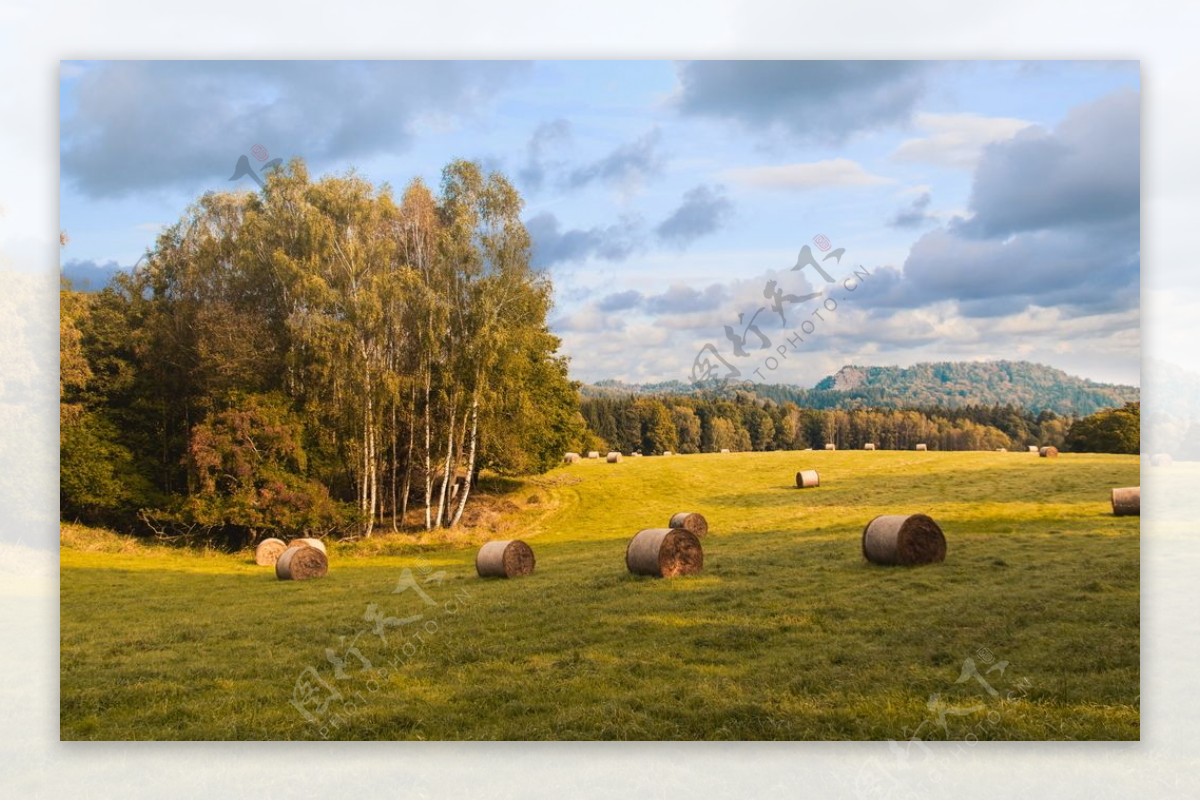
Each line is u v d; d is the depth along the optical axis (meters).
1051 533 24.16
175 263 39.81
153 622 18.58
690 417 64.25
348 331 37.34
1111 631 13.00
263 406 38.25
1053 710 10.34
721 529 34.62
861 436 60.22
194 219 39.00
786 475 50.91
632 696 11.21
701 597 17.20
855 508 38.06
